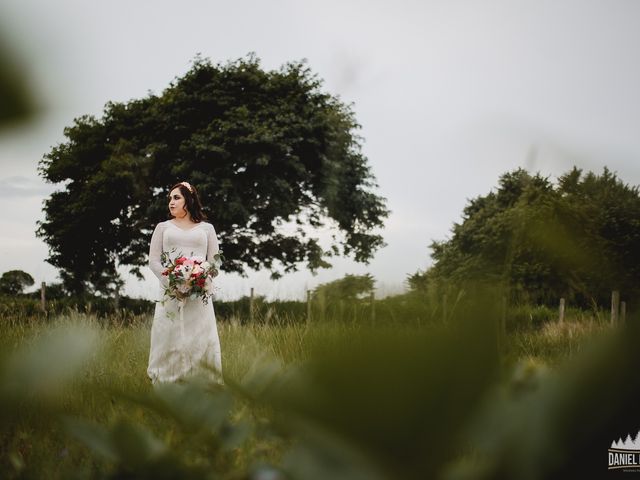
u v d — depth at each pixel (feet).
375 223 68.64
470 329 0.58
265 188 59.77
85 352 0.70
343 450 0.62
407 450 0.60
